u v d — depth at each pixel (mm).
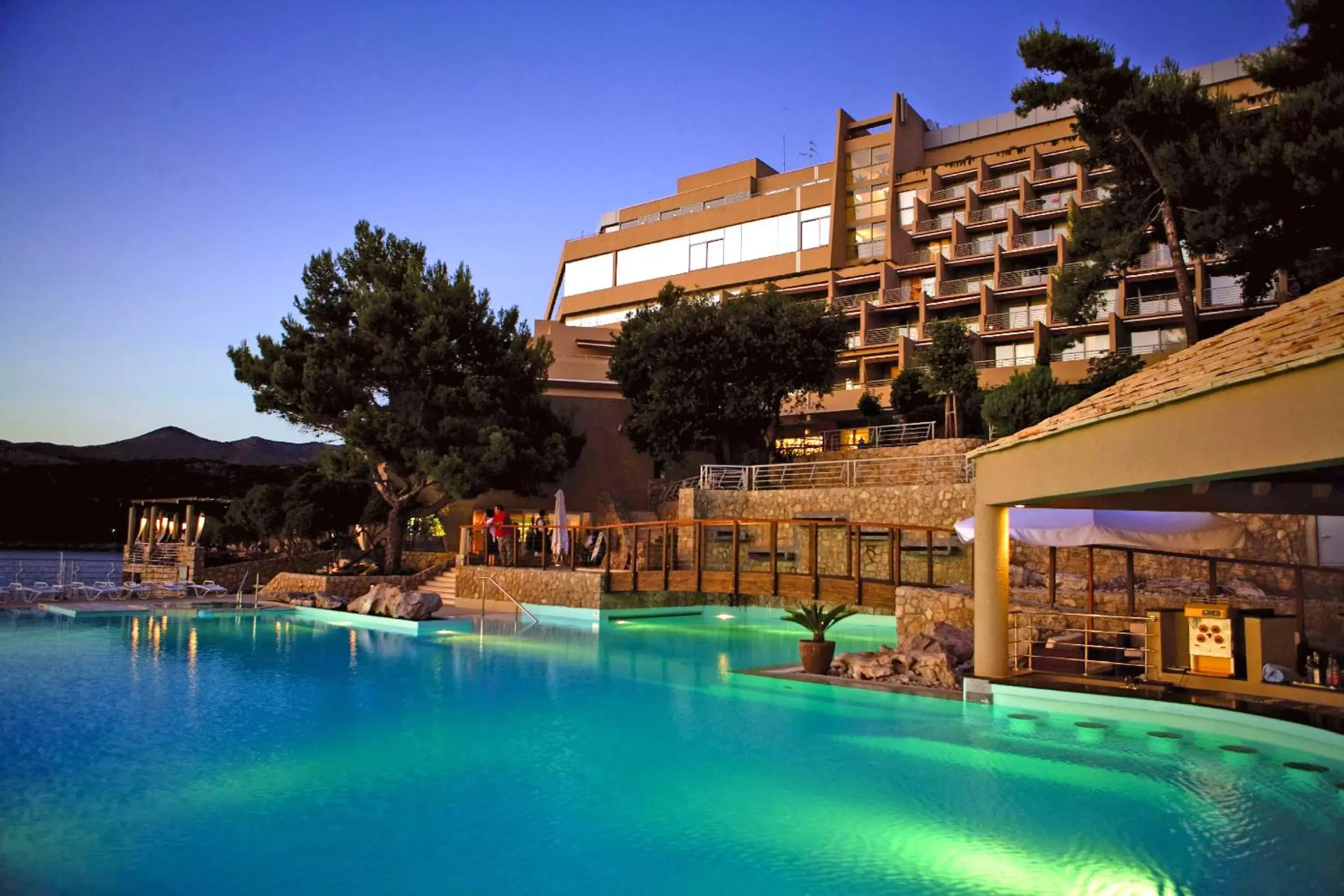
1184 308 23891
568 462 35312
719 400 36781
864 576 25875
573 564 27672
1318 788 8141
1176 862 6297
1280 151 20172
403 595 21891
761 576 21547
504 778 8391
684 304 39062
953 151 59719
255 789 7992
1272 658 10844
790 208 58656
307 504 34656
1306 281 22203
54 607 23328
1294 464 6547
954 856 6391
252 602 25984
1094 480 9281
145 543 34312
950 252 54250
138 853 6367
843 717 11234
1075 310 25953
